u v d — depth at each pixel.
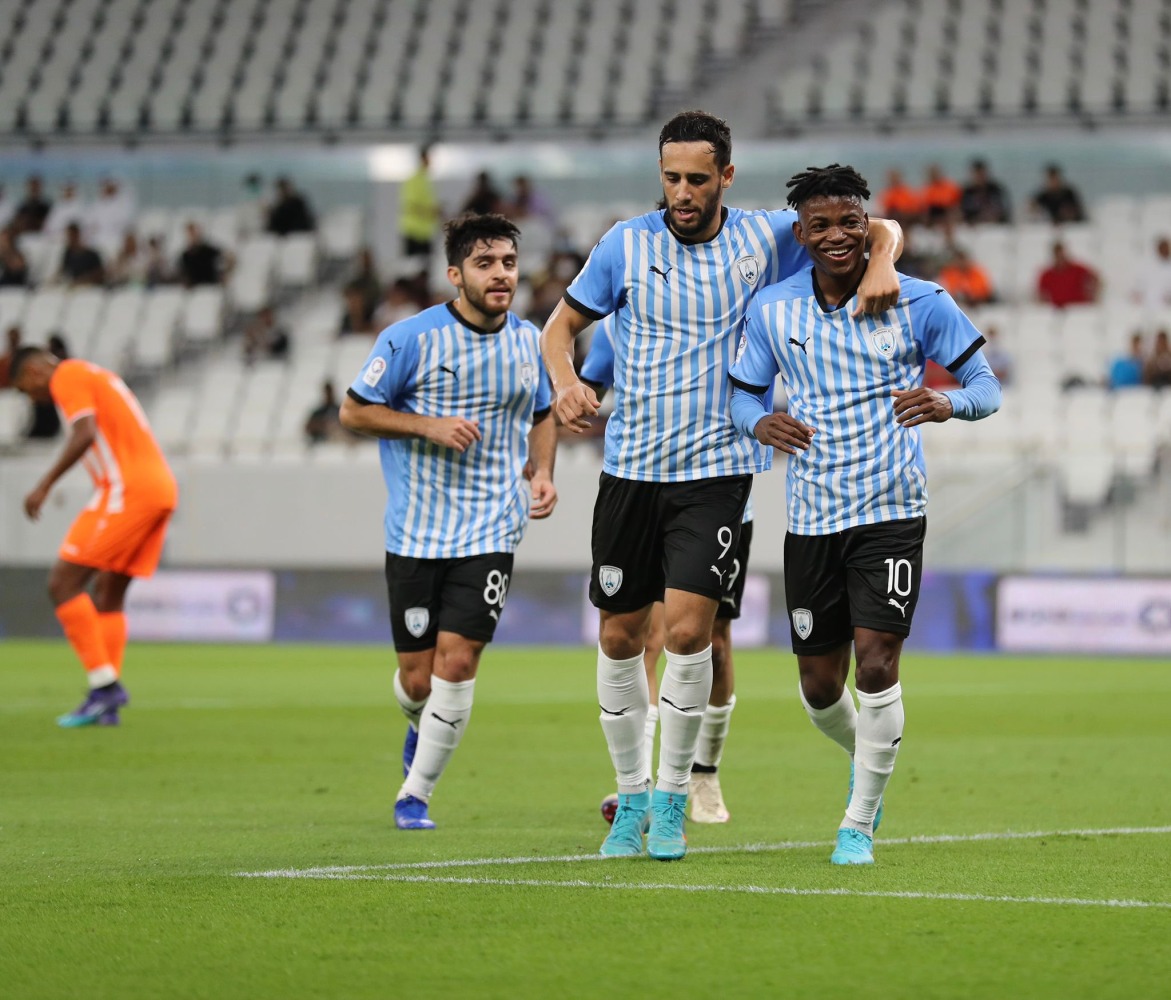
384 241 93.12
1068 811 24.36
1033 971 13.50
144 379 85.06
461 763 31.02
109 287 88.81
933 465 67.81
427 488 22.83
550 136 96.06
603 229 88.50
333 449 73.44
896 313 18.70
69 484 73.06
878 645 18.48
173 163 95.69
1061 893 17.00
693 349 19.38
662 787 19.33
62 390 36.25
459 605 22.48
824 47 97.19
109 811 24.16
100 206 94.38
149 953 14.26
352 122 99.56
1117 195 86.38
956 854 19.78
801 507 18.91
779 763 31.00
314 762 30.94
